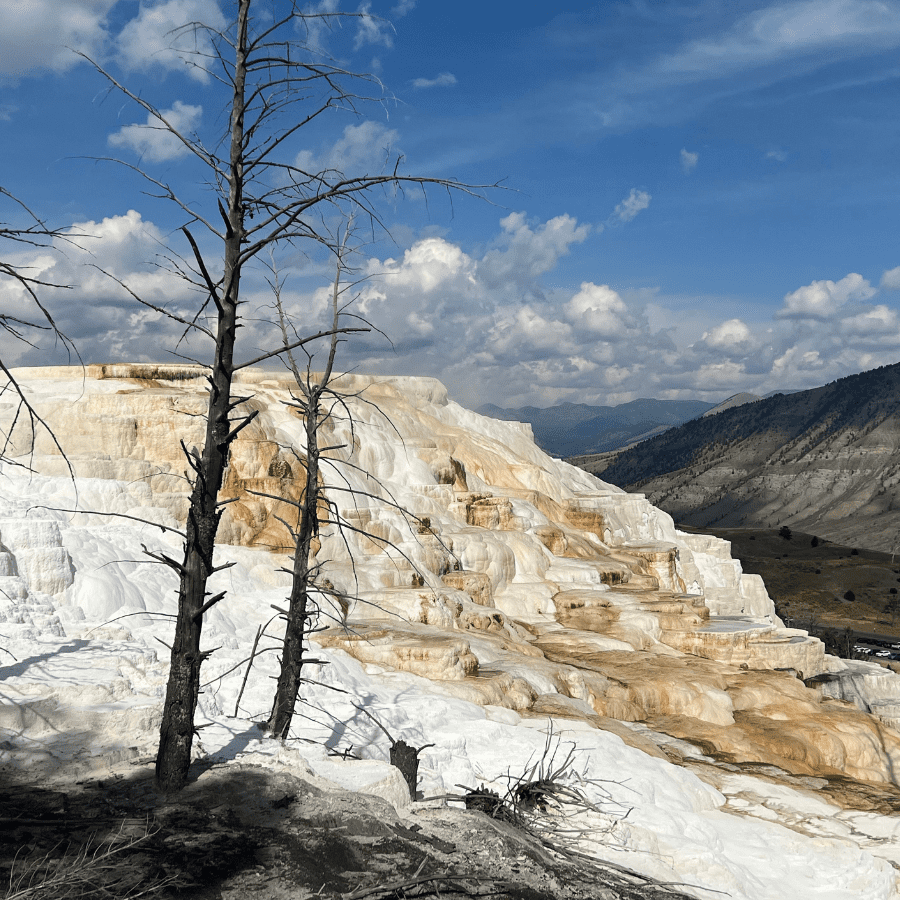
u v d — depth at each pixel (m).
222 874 6.82
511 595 33.72
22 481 22.31
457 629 26.39
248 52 8.77
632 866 12.12
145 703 10.08
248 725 11.77
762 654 33.34
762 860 15.82
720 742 23.30
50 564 17.12
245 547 25.03
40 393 30.09
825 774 22.94
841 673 36.16
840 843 16.59
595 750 17.88
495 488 44.22
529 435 55.53
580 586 36.62
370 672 20.19
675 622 34.12
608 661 28.44
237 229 8.93
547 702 21.75
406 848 8.02
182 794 8.34
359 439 37.06
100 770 8.76
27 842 6.85
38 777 8.41
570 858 9.92
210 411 8.79
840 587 161.88
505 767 15.38
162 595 19.77
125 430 27.52
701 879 13.44
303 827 7.90
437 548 31.27
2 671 10.50
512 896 7.60
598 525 45.38
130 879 6.48
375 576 27.25
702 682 26.78
